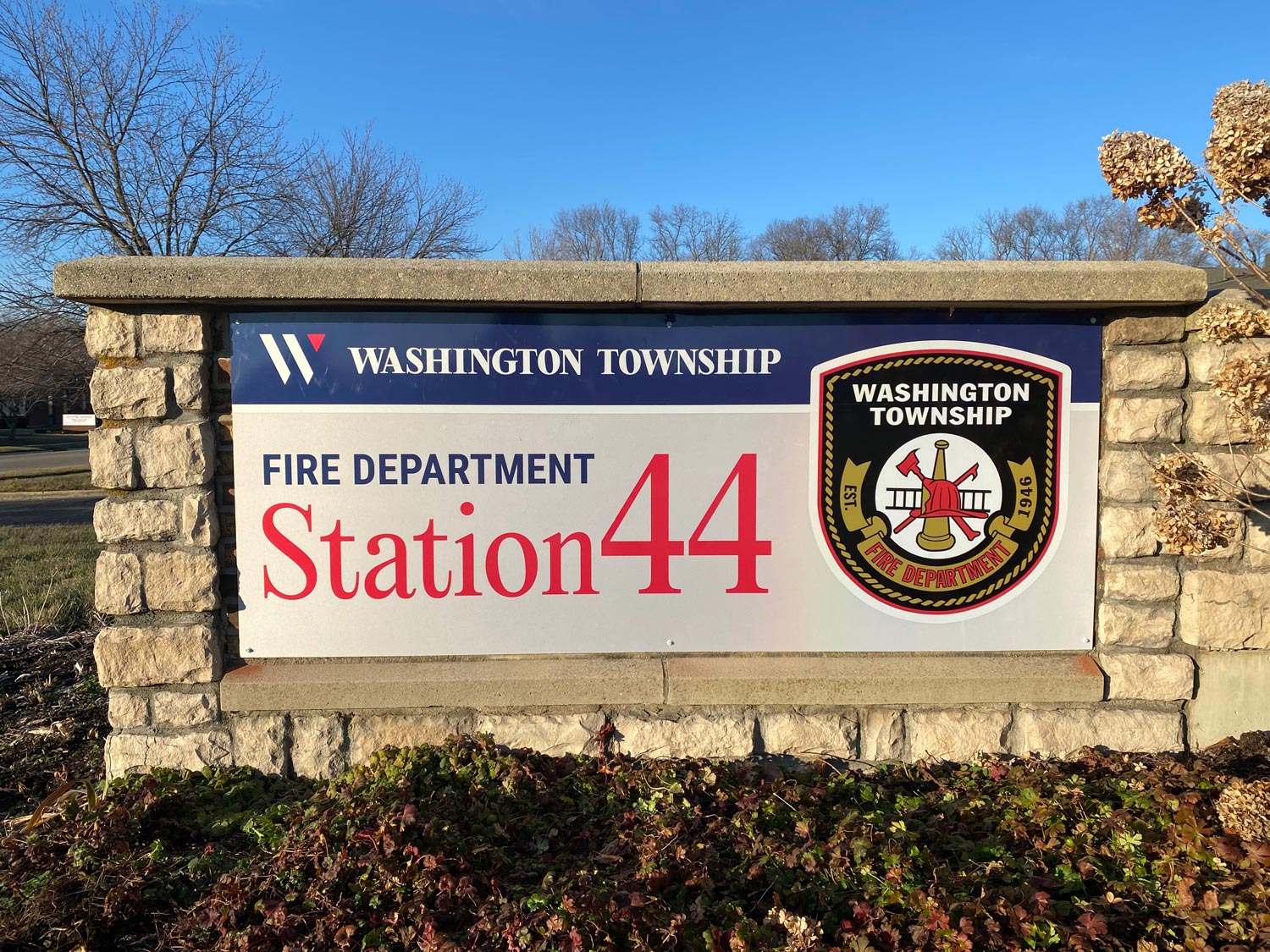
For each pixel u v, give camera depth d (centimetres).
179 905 289
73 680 515
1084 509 370
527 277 344
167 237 1725
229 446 362
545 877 287
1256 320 306
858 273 345
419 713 367
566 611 370
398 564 366
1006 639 374
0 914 282
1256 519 361
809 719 368
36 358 1805
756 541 369
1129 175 334
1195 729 372
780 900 277
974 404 365
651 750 367
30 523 1445
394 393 360
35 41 1598
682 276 345
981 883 283
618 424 364
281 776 366
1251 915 265
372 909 276
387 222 2062
